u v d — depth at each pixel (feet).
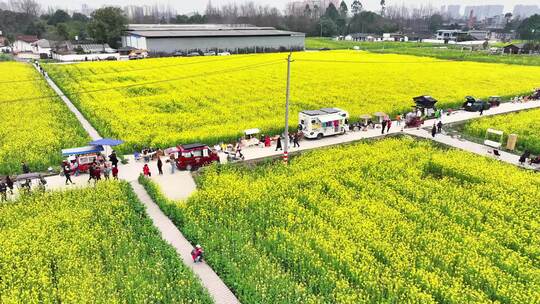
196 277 59.93
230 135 123.54
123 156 110.63
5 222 76.18
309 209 84.28
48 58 345.51
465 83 212.23
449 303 57.21
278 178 96.99
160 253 66.28
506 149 121.19
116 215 78.43
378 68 258.78
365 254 66.18
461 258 65.51
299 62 282.15
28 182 88.58
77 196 85.92
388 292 58.18
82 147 104.58
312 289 59.62
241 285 58.03
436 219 78.43
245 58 301.22
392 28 631.97
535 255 67.51
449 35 560.61
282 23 592.60
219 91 191.11
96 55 327.67
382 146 120.26
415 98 153.79
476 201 84.64
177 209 78.89
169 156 111.34
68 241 69.97
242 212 80.33
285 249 67.10
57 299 57.00
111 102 166.40
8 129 130.21
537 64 291.38
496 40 556.92
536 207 82.99
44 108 159.12
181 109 160.66
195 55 336.49
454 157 110.22
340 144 123.03
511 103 175.01
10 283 59.16
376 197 88.38
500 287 59.82
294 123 136.77
